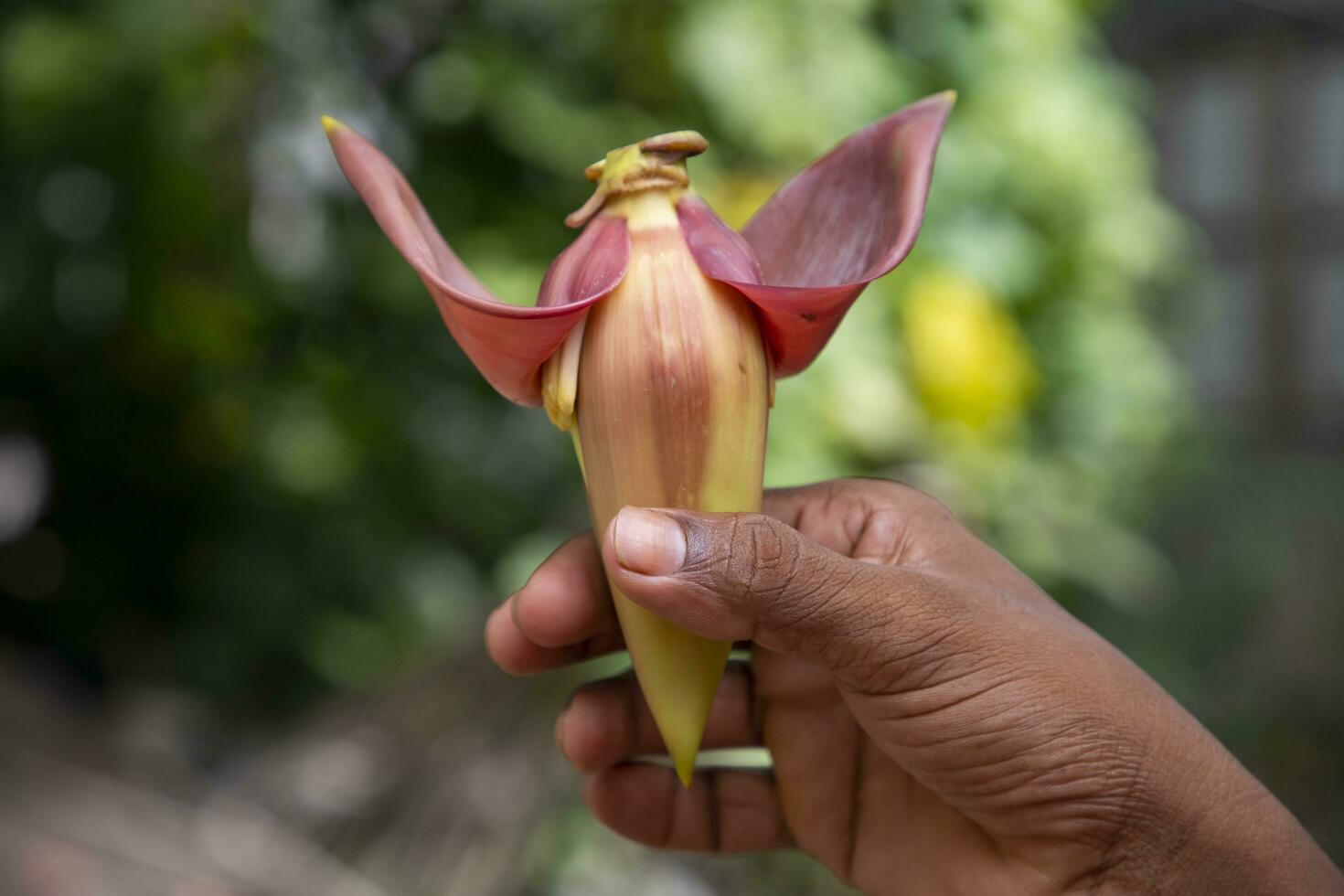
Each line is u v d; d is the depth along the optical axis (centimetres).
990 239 85
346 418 90
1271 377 321
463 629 85
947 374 75
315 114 81
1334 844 162
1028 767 35
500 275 74
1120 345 100
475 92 75
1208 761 35
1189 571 214
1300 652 214
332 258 85
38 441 102
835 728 43
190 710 89
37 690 78
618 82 77
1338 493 258
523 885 73
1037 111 89
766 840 46
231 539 99
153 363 91
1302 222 313
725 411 30
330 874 65
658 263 30
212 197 77
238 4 72
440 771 71
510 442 90
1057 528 93
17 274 91
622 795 45
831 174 33
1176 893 35
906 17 86
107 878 59
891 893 42
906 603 34
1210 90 317
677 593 30
